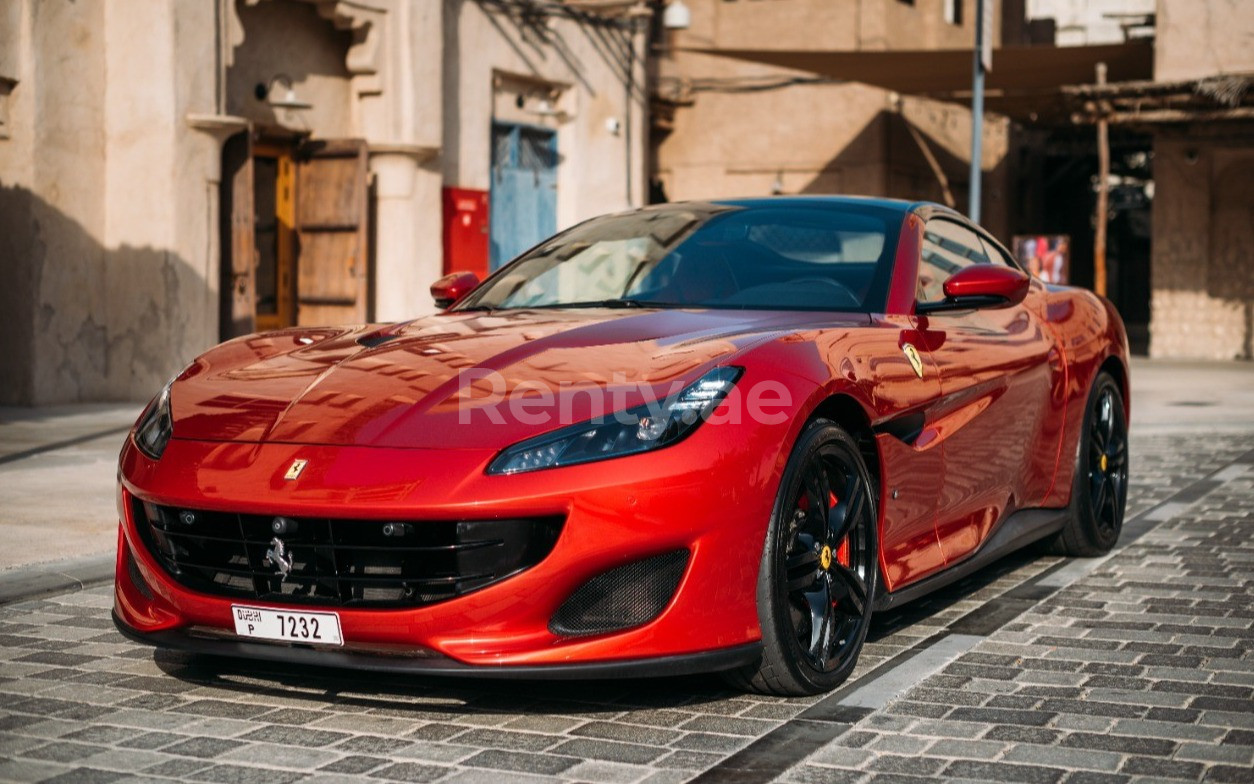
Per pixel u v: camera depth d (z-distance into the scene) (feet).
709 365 10.30
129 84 34.94
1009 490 14.60
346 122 42.11
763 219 13.98
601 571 9.55
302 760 9.12
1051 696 10.78
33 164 33.32
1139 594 14.84
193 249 35.14
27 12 33.06
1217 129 63.93
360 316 39.83
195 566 10.19
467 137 45.83
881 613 13.88
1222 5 63.46
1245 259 66.18
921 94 62.54
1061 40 101.71
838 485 11.20
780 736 9.69
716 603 9.87
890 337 12.12
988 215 82.43
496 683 11.02
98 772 8.87
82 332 34.88
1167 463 26.94
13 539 17.01
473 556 9.46
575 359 10.60
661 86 70.85
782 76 70.28
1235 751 9.39
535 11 48.60
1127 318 109.19
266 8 38.91
